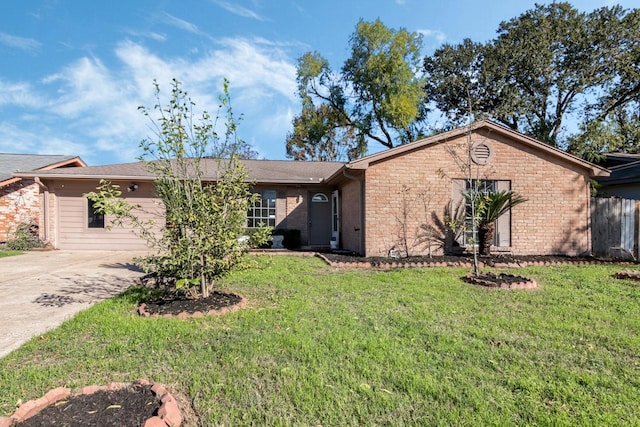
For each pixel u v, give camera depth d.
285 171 15.38
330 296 5.80
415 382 3.01
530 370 3.27
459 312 4.93
